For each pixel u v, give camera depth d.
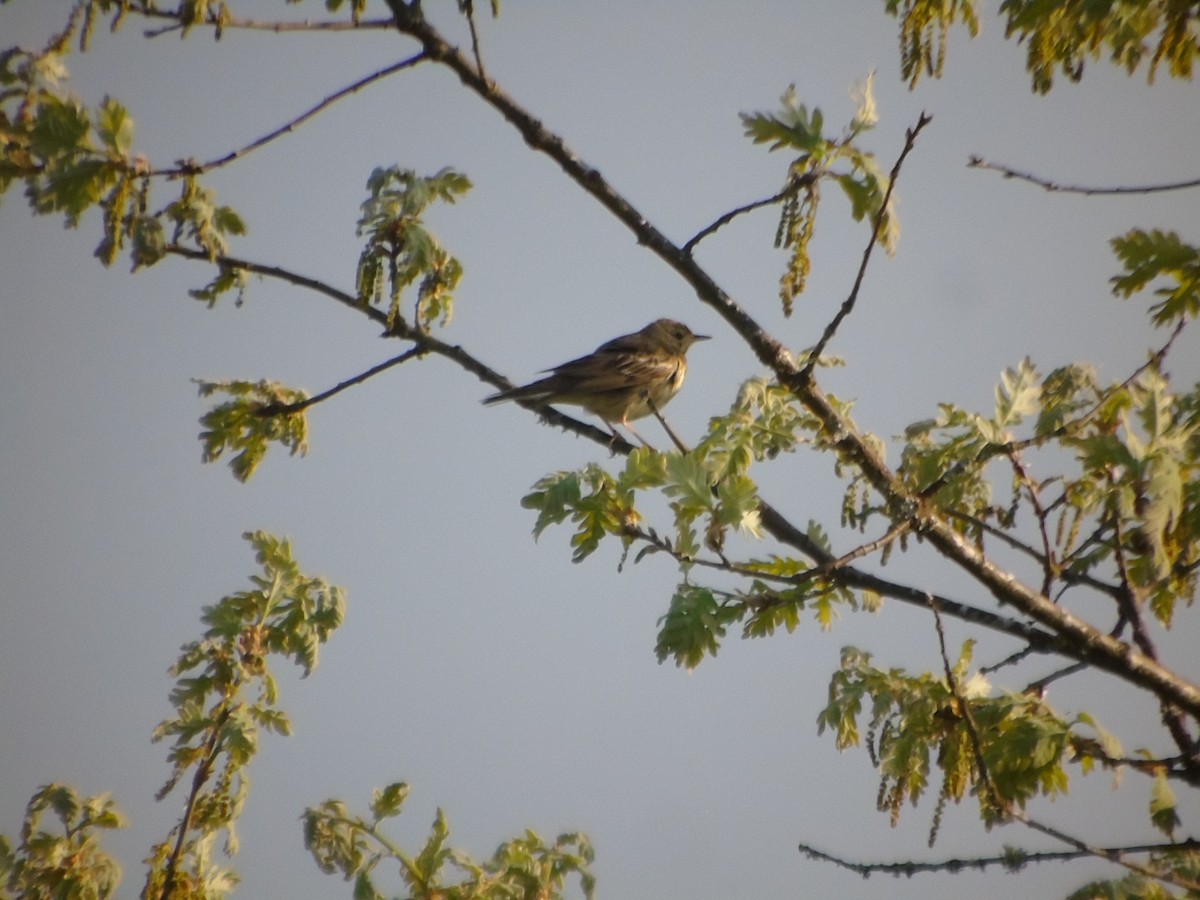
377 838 10.42
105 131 10.03
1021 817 8.18
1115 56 8.16
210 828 10.13
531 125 10.26
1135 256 8.75
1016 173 8.93
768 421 10.80
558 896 10.78
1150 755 9.66
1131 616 9.96
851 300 10.14
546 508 10.19
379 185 11.53
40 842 10.23
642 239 10.48
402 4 9.79
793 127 9.97
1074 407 10.84
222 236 11.11
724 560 9.99
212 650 10.73
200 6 8.84
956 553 10.06
